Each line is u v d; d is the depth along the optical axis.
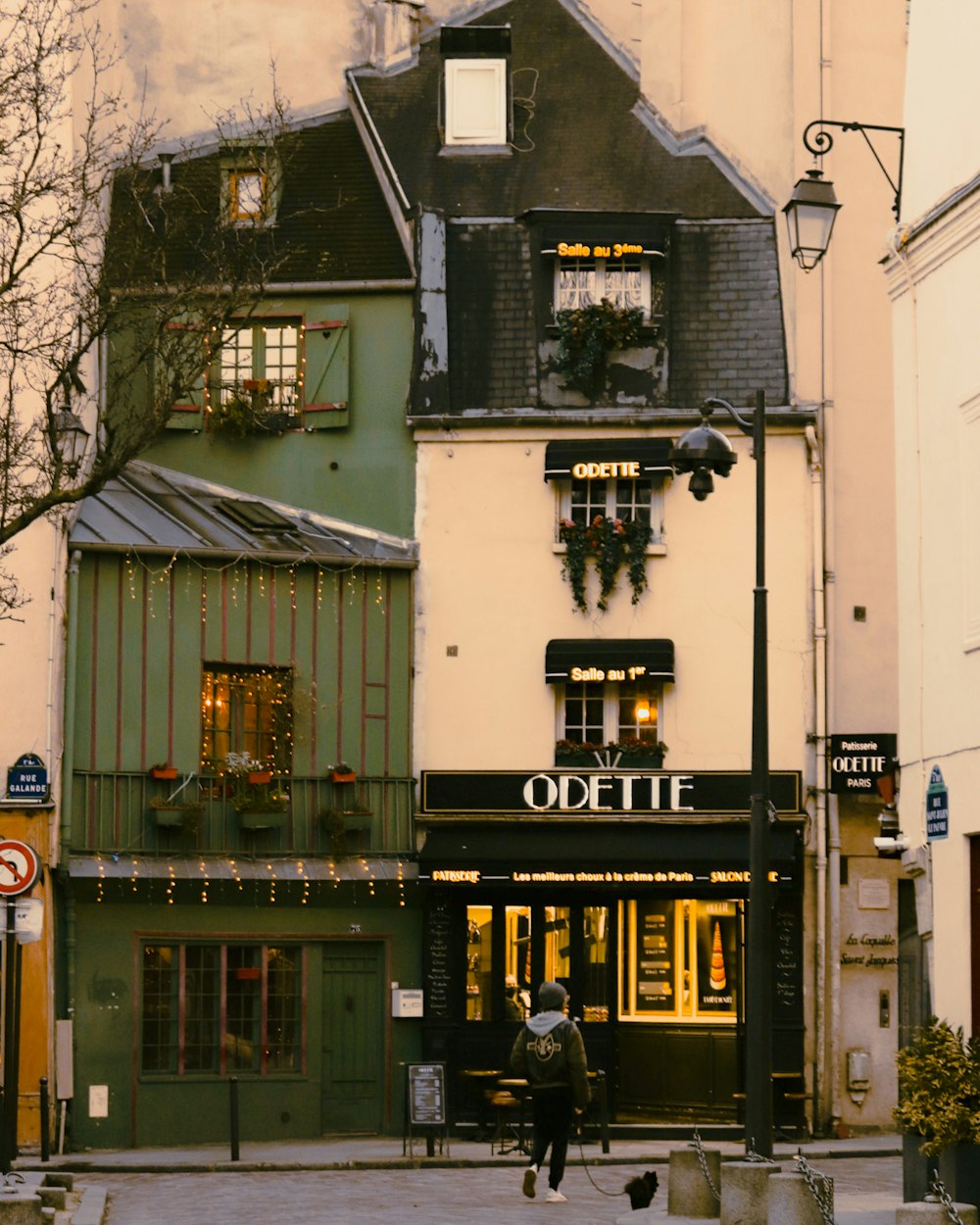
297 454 29.81
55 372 25.48
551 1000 19.38
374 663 28.92
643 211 30.30
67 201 24.72
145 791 27.28
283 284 29.98
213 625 28.03
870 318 29.94
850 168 30.42
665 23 33.06
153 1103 26.95
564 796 28.47
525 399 29.69
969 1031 18.53
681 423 29.38
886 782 25.58
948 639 19.39
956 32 19.80
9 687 26.00
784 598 29.14
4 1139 18.95
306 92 33.56
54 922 26.39
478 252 30.53
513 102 33.28
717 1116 28.06
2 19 24.62
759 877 20.05
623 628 29.17
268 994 27.92
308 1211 18.33
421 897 28.45
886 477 29.58
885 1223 16.52
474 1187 20.81
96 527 27.47
